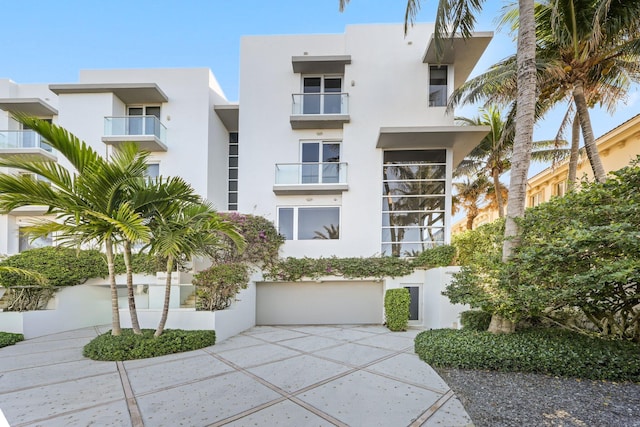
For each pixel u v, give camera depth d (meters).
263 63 10.84
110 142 10.41
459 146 9.77
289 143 10.66
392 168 9.98
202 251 6.11
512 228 5.07
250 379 4.09
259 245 9.11
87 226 4.89
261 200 10.45
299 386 3.85
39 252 7.87
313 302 9.35
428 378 4.10
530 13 5.20
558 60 8.23
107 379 4.08
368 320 9.25
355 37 10.38
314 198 10.30
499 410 3.15
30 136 11.35
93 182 4.73
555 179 13.60
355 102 10.21
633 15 6.78
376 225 9.82
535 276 4.19
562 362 4.04
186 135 11.20
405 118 10.05
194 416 3.06
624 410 3.11
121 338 5.26
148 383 3.94
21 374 4.28
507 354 4.26
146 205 5.27
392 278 8.95
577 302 4.25
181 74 11.34
